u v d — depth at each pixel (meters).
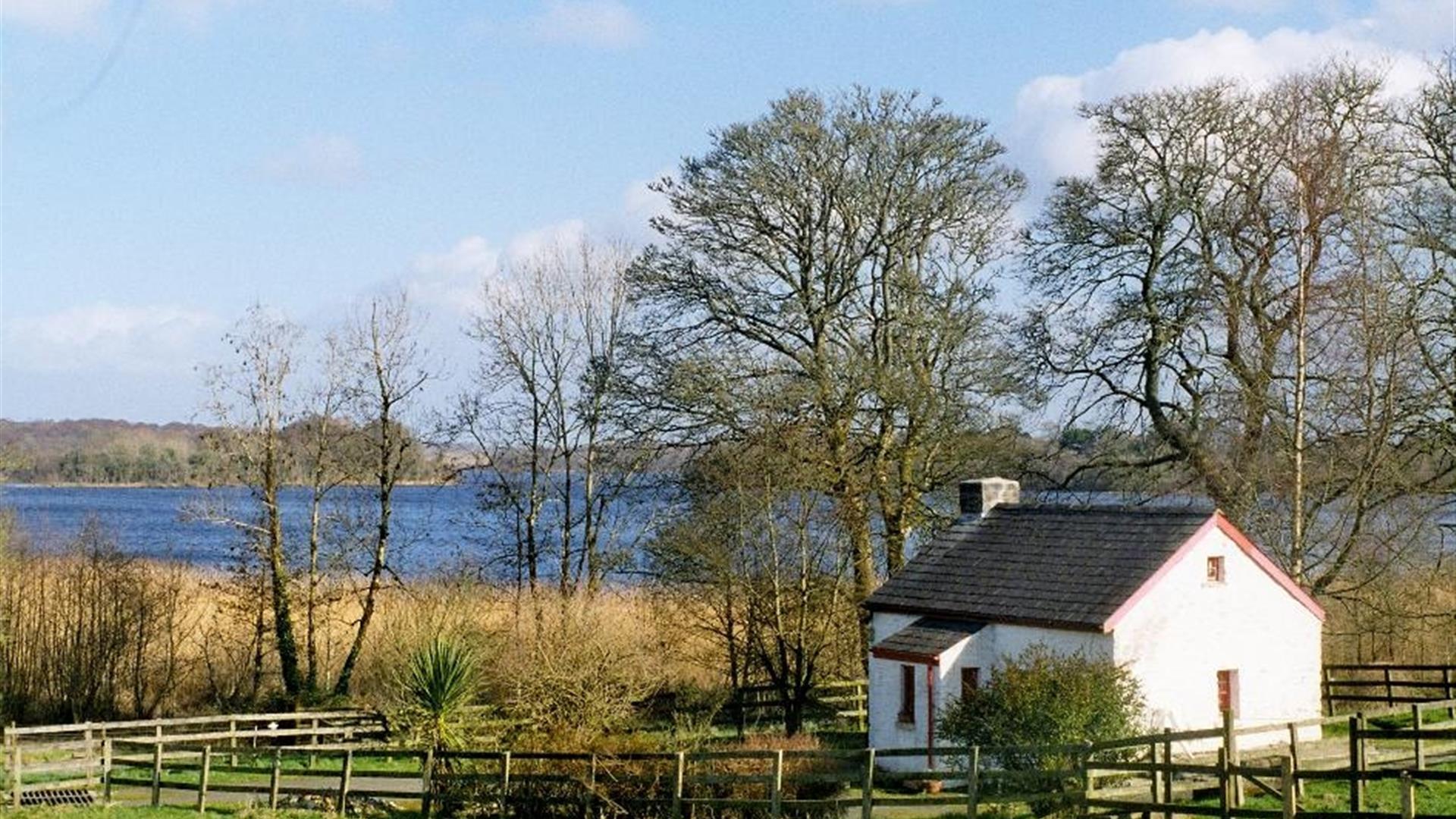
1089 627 29.95
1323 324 37.41
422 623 41.00
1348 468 37.19
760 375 40.75
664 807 25.47
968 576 34.31
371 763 35.03
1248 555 32.22
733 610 40.25
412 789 30.09
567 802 26.08
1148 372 41.19
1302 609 33.09
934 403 40.72
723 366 40.50
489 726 32.41
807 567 38.44
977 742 27.48
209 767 28.45
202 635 48.19
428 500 106.06
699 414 40.78
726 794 25.55
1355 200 36.47
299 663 46.22
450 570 48.28
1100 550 32.62
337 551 43.91
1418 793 24.86
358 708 40.28
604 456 44.84
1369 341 35.88
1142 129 40.12
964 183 41.47
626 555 44.91
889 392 39.94
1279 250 38.66
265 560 43.59
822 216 41.34
